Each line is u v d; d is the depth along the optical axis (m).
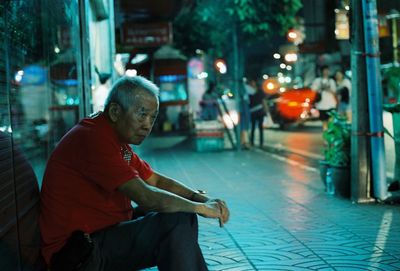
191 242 3.42
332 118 8.57
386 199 7.67
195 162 13.77
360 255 5.25
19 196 3.22
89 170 3.46
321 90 15.95
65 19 5.76
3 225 2.86
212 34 17.69
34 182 3.72
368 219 6.75
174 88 27.73
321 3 29.02
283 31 17.02
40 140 4.15
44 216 3.53
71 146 3.53
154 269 4.94
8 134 3.10
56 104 5.04
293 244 5.71
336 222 6.62
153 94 3.62
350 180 8.08
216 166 12.78
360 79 7.73
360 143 7.73
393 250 5.39
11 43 3.28
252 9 15.84
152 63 24.28
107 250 3.48
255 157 14.47
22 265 3.16
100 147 3.46
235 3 15.68
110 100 3.61
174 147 18.53
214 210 3.53
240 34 16.77
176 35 20.78
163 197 3.42
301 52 26.67
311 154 14.68
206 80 29.70
